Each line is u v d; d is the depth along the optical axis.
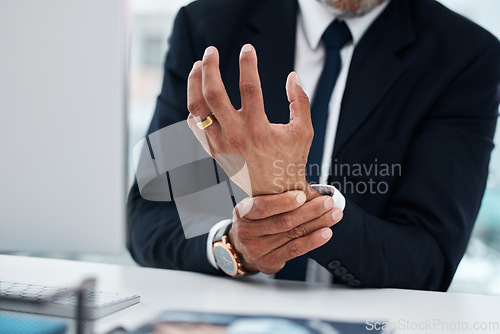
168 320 0.59
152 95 2.97
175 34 1.31
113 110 0.65
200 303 0.75
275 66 1.25
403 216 1.10
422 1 1.29
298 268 1.16
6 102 0.65
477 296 0.85
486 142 1.17
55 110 0.65
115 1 0.64
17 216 0.67
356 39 1.24
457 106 1.19
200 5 1.34
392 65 1.20
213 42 1.28
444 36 1.23
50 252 0.68
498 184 2.22
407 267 0.96
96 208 0.67
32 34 0.64
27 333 0.54
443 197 1.09
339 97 1.23
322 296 0.82
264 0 1.32
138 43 3.04
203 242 0.94
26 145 0.65
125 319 0.65
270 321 0.60
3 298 0.63
